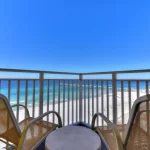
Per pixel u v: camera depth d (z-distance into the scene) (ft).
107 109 7.91
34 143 4.33
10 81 6.82
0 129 4.30
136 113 3.25
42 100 7.57
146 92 6.29
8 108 4.00
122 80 7.26
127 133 3.48
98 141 3.93
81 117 9.36
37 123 5.67
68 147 3.55
